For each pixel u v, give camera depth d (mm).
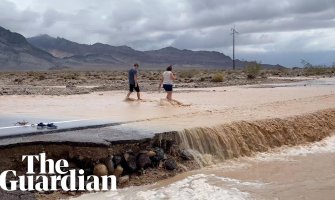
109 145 10789
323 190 9977
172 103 20703
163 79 21391
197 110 18203
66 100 24047
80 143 10789
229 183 10508
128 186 10453
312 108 19047
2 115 16547
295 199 9320
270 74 72375
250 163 12711
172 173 11305
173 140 12422
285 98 23750
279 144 15086
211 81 48062
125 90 33188
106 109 18844
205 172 11609
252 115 16547
